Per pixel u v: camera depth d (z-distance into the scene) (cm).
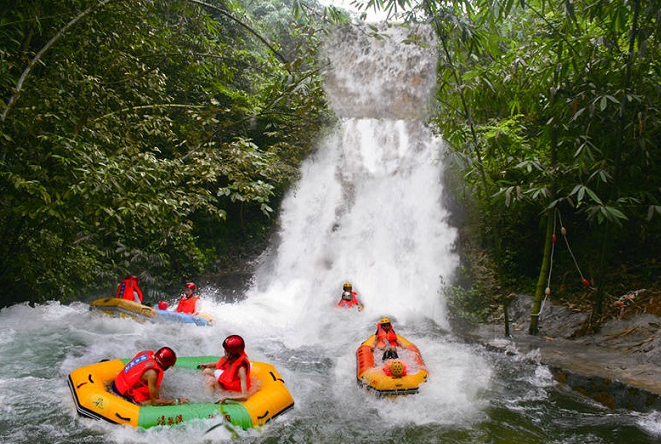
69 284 1031
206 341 815
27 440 452
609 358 641
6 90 746
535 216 952
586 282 748
